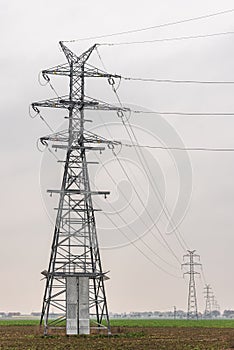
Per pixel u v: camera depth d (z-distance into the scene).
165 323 170.12
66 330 84.50
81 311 84.69
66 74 88.94
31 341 75.31
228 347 69.38
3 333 95.62
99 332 92.69
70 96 87.88
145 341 77.44
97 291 88.06
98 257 87.50
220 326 143.88
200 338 86.19
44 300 87.44
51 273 84.94
